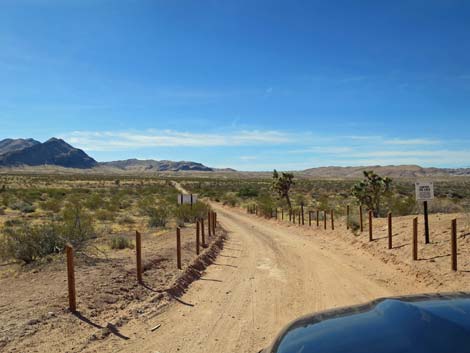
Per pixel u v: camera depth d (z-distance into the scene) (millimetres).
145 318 8328
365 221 21141
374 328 3221
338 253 16344
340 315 3715
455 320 3119
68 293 8898
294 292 10414
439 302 3611
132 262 13047
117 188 81688
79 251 14359
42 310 8242
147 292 10039
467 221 14836
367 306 3879
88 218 25016
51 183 98250
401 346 2848
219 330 7688
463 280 10070
